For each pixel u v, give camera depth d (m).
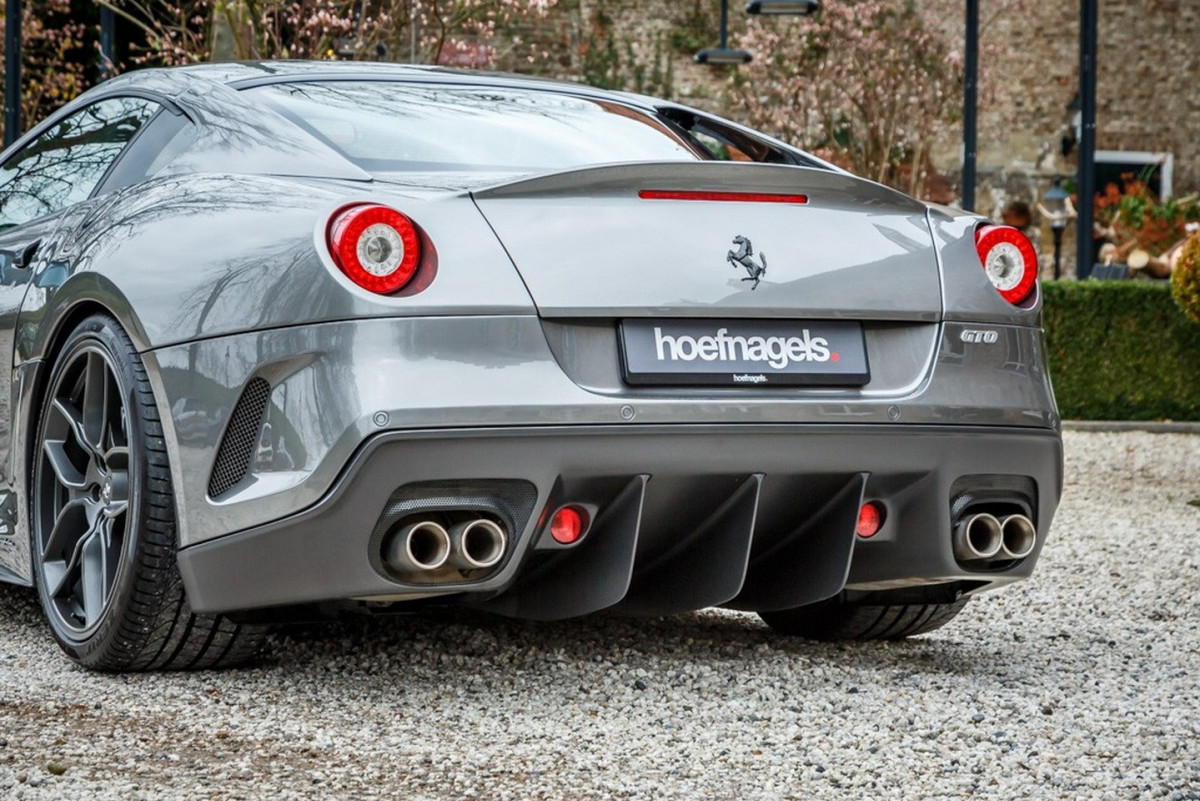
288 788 3.26
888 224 4.38
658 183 4.11
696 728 3.88
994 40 35.16
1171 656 5.21
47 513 4.74
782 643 5.20
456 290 3.76
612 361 3.92
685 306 3.96
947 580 4.47
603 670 4.52
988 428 4.32
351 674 4.40
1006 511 4.48
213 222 4.16
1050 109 35.44
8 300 5.03
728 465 4.00
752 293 4.05
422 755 3.55
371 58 15.91
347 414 3.67
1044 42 35.44
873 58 31.88
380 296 3.71
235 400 3.90
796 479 4.14
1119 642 5.49
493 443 3.73
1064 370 16.44
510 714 3.98
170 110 4.95
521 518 3.85
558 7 32.03
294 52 15.84
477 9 16.34
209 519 3.97
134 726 3.78
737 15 33.25
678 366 3.96
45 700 4.05
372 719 3.89
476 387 3.72
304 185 4.11
